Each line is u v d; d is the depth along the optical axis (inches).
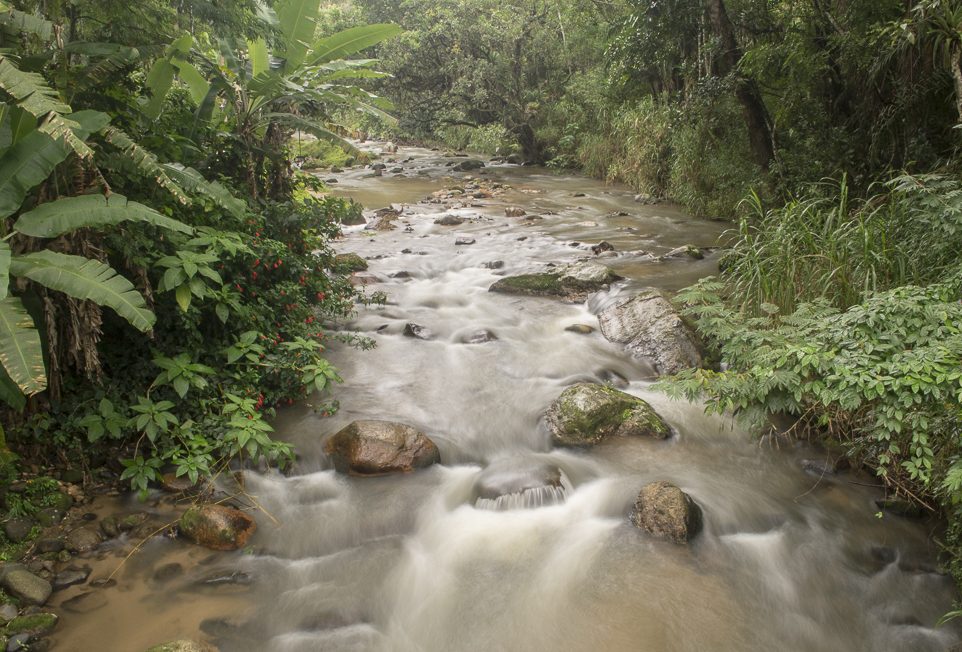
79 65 233.0
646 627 164.4
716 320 248.5
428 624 165.9
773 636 163.3
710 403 218.4
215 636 157.4
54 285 169.0
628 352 313.6
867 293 240.5
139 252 213.8
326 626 163.3
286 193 366.3
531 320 355.6
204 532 185.6
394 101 1165.7
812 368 206.8
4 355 155.1
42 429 202.5
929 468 173.8
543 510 206.8
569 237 544.1
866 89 452.1
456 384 283.3
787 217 317.1
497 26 1003.9
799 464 229.5
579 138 975.6
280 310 278.5
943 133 415.2
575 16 885.2
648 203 707.4
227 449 214.4
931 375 177.3
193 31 290.5
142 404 209.5
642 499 200.4
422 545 193.9
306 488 214.8
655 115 735.1
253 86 325.4
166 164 232.2
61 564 174.6
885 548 191.6
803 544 193.3
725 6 545.0
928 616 170.4
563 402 248.8
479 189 798.5
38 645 149.6
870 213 334.0
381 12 1169.4
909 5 390.9
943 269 256.1
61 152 176.1
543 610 169.8
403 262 460.4
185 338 231.6
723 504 207.2
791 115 515.2
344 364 295.7
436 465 229.3
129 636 155.1
